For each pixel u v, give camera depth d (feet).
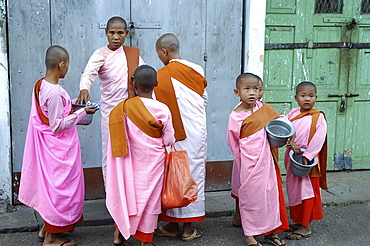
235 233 11.70
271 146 10.41
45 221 10.23
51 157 10.03
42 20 12.73
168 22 13.69
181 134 10.72
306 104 11.37
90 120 10.48
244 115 10.48
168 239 11.29
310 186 11.18
